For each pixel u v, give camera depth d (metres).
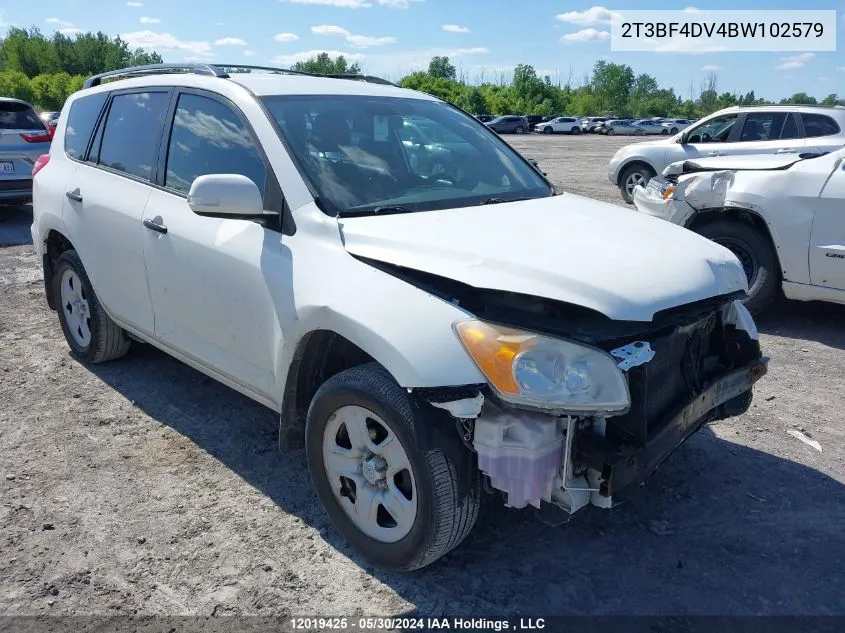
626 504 3.32
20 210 11.52
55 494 3.37
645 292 2.53
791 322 6.14
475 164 3.77
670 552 2.98
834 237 5.36
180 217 3.59
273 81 3.66
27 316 6.05
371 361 3.04
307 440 2.98
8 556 2.92
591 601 2.70
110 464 3.65
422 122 3.85
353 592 2.74
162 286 3.75
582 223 3.08
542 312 2.51
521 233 2.85
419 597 2.71
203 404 4.34
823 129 10.69
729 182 5.81
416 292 2.59
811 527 3.16
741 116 11.59
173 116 3.87
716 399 2.96
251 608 2.65
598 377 2.40
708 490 3.44
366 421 2.75
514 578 2.82
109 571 2.84
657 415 2.66
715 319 3.07
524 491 2.43
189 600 2.69
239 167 3.37
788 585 2.79
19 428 4.02
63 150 4.92
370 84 4.08
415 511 2.60
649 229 3.14
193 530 3.11
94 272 4.37
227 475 3.55
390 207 3.12
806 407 4.39
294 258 2.97
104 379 4.70
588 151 31.42
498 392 2.36
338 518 2.96
